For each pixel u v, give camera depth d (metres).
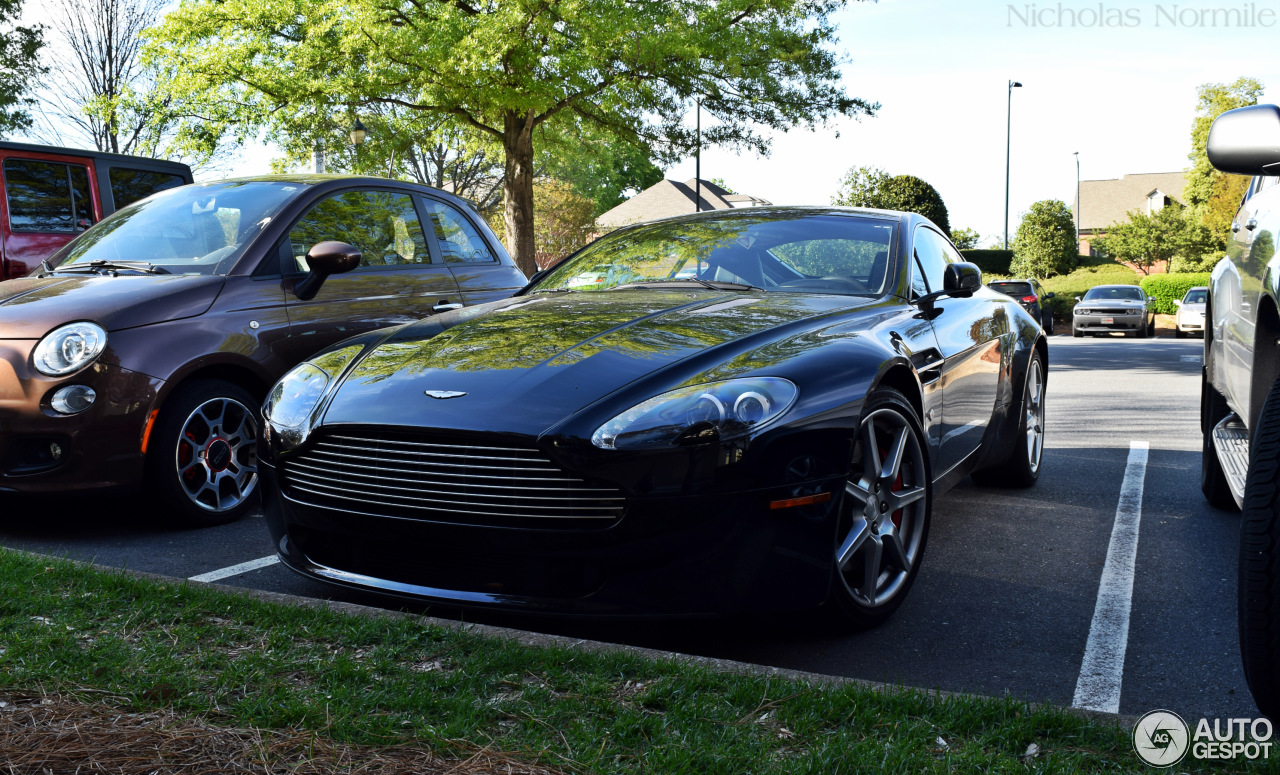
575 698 2.02
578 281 3.96
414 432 2.57
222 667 2.18
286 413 2.90
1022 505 4.51
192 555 3.67
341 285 4.68
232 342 4.13
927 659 2.62
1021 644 2.73
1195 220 51.84
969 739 1.88
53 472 3.72
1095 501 4.60
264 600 2.67
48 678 2.07
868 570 2.79
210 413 4.14
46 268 4.70
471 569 2.57
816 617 2.70
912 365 3.10
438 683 2.09
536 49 14.49
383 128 17.25
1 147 6.96
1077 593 3.20
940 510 4.41
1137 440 6.54
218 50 14.94
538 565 2.49
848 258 3.74
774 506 2.46
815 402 2.59
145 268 4.40
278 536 2.95
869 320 3.18
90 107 16.97
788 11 16.58
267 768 1.69
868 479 2.78
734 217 4.20
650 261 3.93
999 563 3.56
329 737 1.82
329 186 4.90
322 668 2.16
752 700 2.03
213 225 4.61
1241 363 3.08
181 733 1.82
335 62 14.82
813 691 2.06
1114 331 26.33
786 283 3.65
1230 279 3.44
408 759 1.74
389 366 2.91
